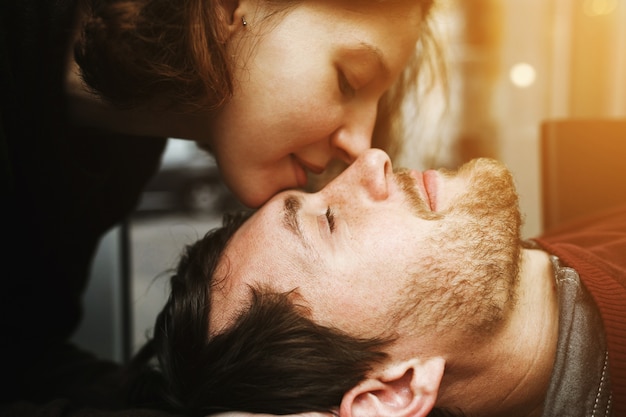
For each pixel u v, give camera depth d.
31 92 1.13
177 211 3.47
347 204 1.07
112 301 1.86
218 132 1.10
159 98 1.10
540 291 1.11
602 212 1.55
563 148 1.65
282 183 1.13
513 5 2.23
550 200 1.66
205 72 1.02
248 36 1.03
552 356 1.07
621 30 2.03
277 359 0.97
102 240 1.84
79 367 1.51
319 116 1.04
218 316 1.04
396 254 1.00
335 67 1.03
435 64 1.61
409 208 1.05
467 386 1.03
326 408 0.96
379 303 0.99
